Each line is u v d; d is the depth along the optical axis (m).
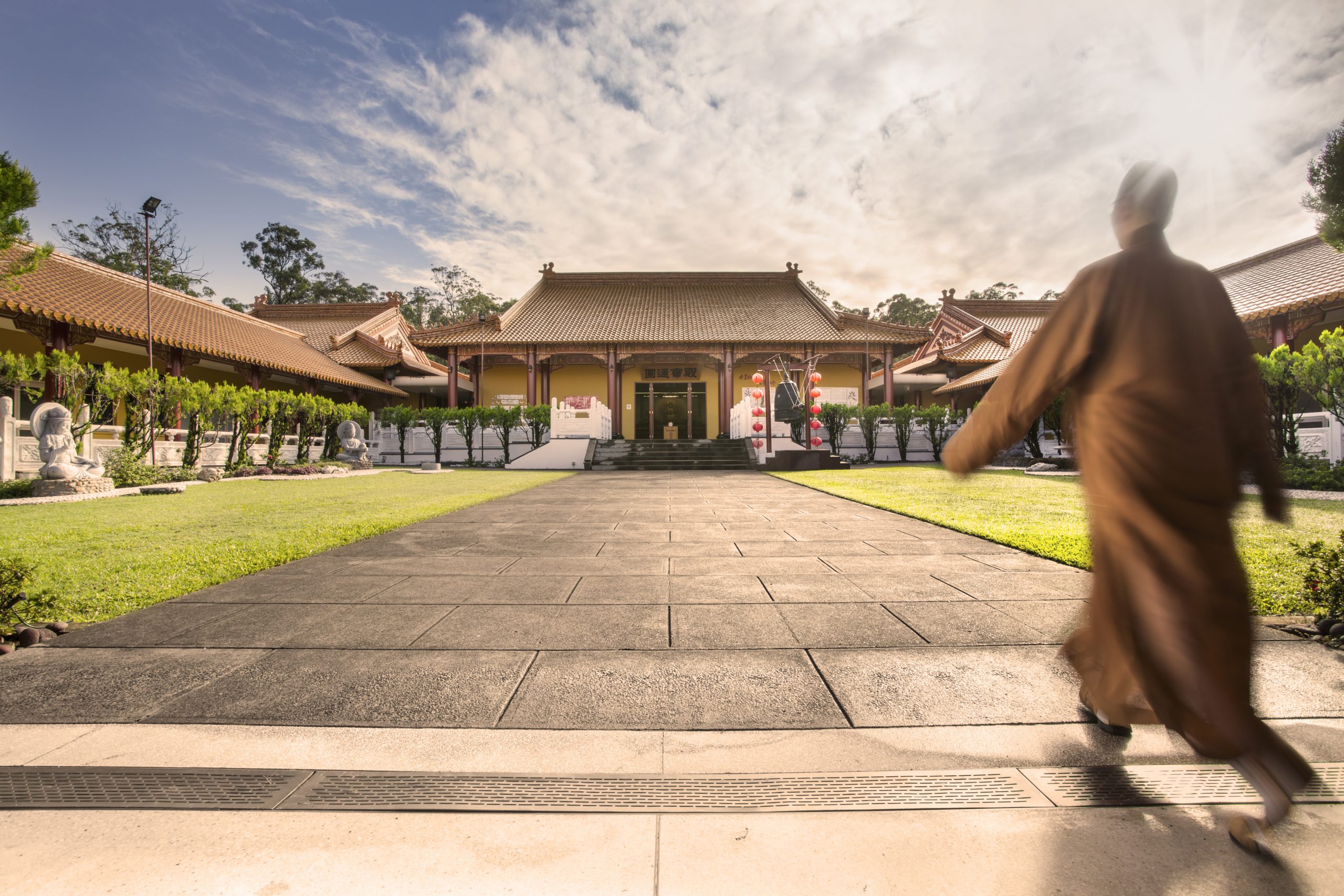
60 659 2.60
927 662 2.52
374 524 6.38
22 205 4.30
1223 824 1.45
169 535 5.73
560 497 10.04
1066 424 1.68
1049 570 4.16
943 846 1.38
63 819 1.49
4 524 6.66
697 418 30.03
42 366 11.27
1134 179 1.63
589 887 1.26
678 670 2.47
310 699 2.21
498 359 29.27
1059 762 1.75
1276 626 2.87
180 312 20.00
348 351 28.55
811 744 1.87
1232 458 1.43
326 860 1.34
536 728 1.99
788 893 1.23
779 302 31.75
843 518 6.99
